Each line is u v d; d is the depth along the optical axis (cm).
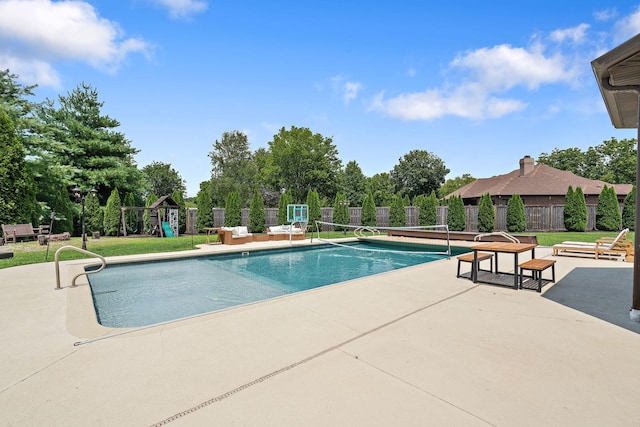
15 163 1259
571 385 223
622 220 1683
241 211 1848
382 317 368
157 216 1670
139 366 252
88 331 328
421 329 330
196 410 196
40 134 1594
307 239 1376
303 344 293
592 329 328
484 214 1730
